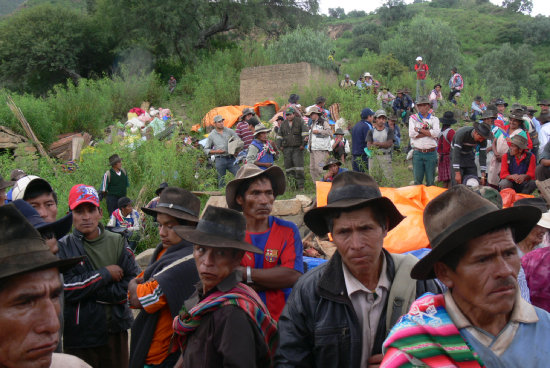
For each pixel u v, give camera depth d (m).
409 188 6.57
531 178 7.70
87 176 10.89
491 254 1.42
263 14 31.50
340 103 16.66
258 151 9.09
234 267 2.39
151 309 2.96
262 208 3.14
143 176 10.79
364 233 2.10
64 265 1.46
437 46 37.25
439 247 1.44
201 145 13.68
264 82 20.48
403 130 15.49
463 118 17.58
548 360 1.42
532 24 80.12
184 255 3.18
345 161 12.20
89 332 3.61
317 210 2.36
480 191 3.75
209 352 2.18
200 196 9.68
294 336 2.23
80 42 30.97
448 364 1.43
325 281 2.19
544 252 2.88
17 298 1.28
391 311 2.16
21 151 14.70
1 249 1.28
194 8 28.73
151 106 23.66
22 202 3.09
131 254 3.97
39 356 1.32
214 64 26.41
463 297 1.49
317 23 34.66
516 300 1.50
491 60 56.75
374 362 2.11
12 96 18.00
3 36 30.75
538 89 54.62
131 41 30.14
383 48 39.59
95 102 20.59
